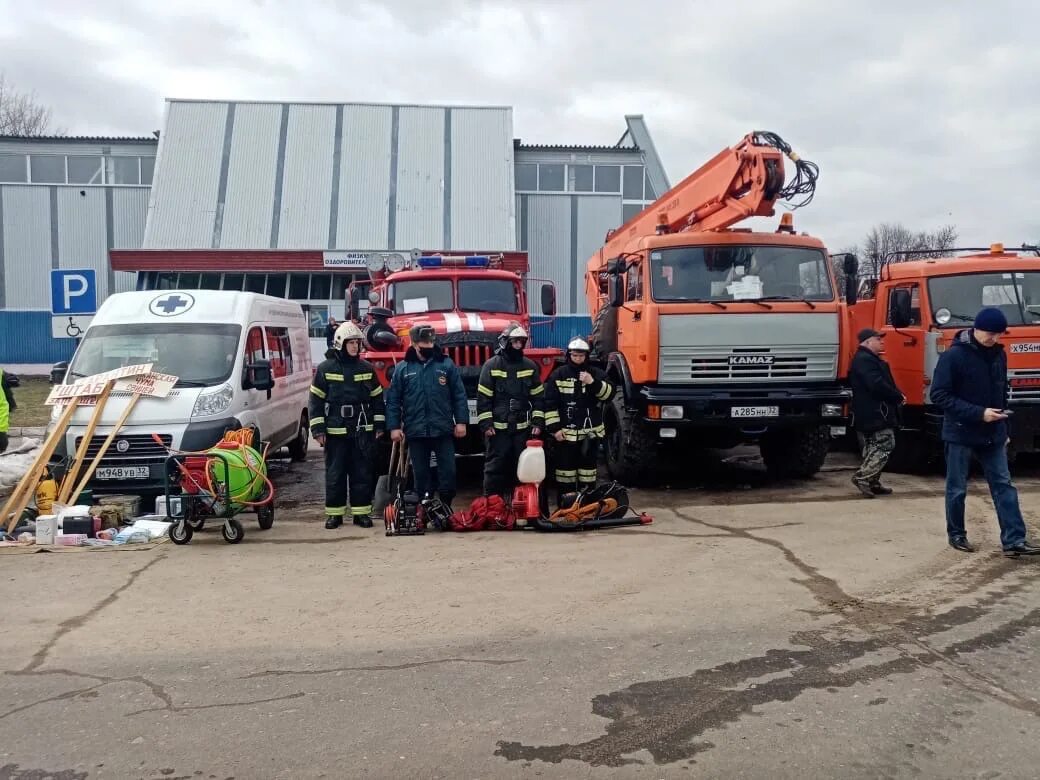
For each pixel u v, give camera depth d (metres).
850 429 12.28
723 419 8.85
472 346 9.30
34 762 3.50
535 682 4.22
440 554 6.79
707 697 4.03
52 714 3.93
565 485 8.17
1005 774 3.34
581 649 4.64
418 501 7.65
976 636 4.78
